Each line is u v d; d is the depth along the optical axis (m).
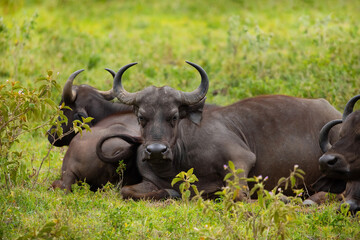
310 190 26.45
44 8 73.56
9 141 23.47
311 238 19.80
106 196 24.91
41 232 17.66
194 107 25.45
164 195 25.17
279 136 26.16
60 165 29.56
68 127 29.69
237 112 26.67
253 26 63.75
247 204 21.12
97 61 47.44
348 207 20.77
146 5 76.81
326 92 36.12
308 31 53.19
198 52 50.94
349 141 21.86
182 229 20.27
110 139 26.78
